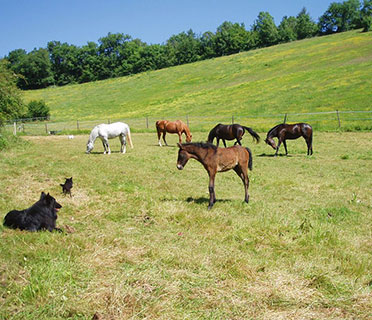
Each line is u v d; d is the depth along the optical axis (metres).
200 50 107.81
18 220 5.59
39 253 4.69
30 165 12.55
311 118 28.94
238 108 37.94
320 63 53.09
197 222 6.64
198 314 3.61
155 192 9.10
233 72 63.81
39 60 104.56
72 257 4.70
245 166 8.10
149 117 41.50
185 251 5.09
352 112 28.20
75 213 7.15
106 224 6.48
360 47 57.81
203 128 30.08
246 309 3.72
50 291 3.81
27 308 3.57
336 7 106.69
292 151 17.58
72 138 26.95
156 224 6.57
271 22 102.00
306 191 9.57
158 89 63.91
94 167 12.60
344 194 9.16
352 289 4.20
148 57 106.88
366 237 6.21
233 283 4.22
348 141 19.89
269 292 4.05
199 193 9.19
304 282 4.32
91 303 3.68
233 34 103.81
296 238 5.91
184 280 4.24
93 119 46.25
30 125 42.59
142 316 3.54
